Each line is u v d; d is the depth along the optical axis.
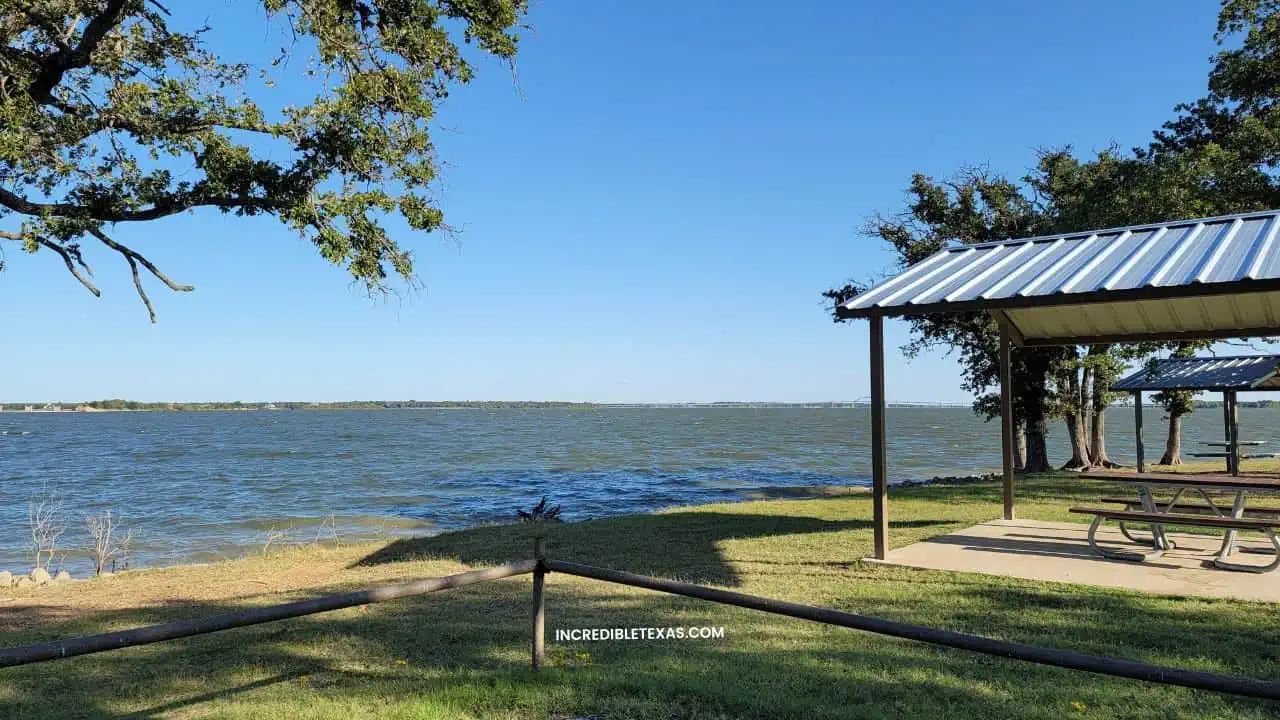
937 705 4.31
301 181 9.27
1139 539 9.47
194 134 9.02
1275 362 18.94
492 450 60.06
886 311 8.41
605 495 28.22
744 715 4.27
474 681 4.90
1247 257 7.08
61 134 8.70
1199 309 9.90
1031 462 26.81
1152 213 18.62
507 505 25.73
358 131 9.38
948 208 26.98
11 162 8.20
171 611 8.06
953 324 26.77
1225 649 5.23
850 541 10.16
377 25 9.91
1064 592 6.93
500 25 10.17
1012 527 10.82
